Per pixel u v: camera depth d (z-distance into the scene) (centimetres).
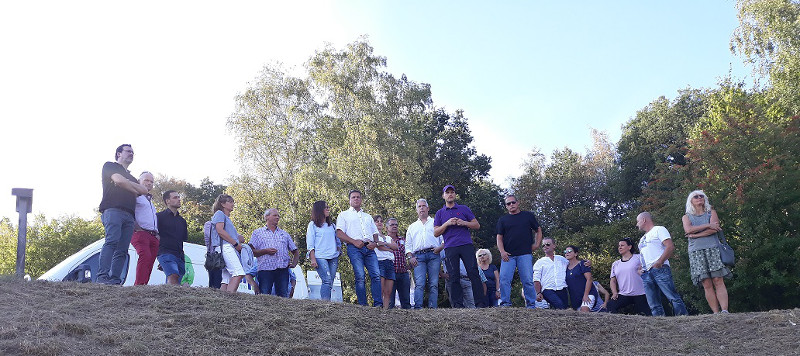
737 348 714
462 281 1166
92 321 627
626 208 4459
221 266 908
